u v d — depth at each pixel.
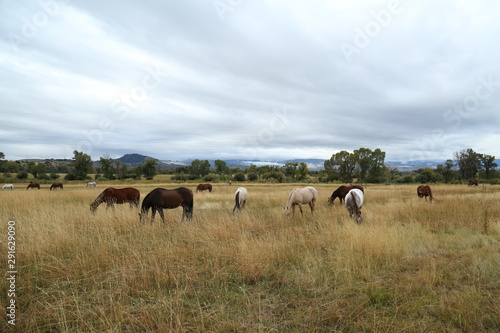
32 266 4.46
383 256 4.90
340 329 2.86
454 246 5.78
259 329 2.75
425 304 3.34
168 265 4.50
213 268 4.50
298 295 3.69
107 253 5.02
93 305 3.40
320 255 5.12
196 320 3.03
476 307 3.15
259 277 4.22
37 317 3.04
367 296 3.53
